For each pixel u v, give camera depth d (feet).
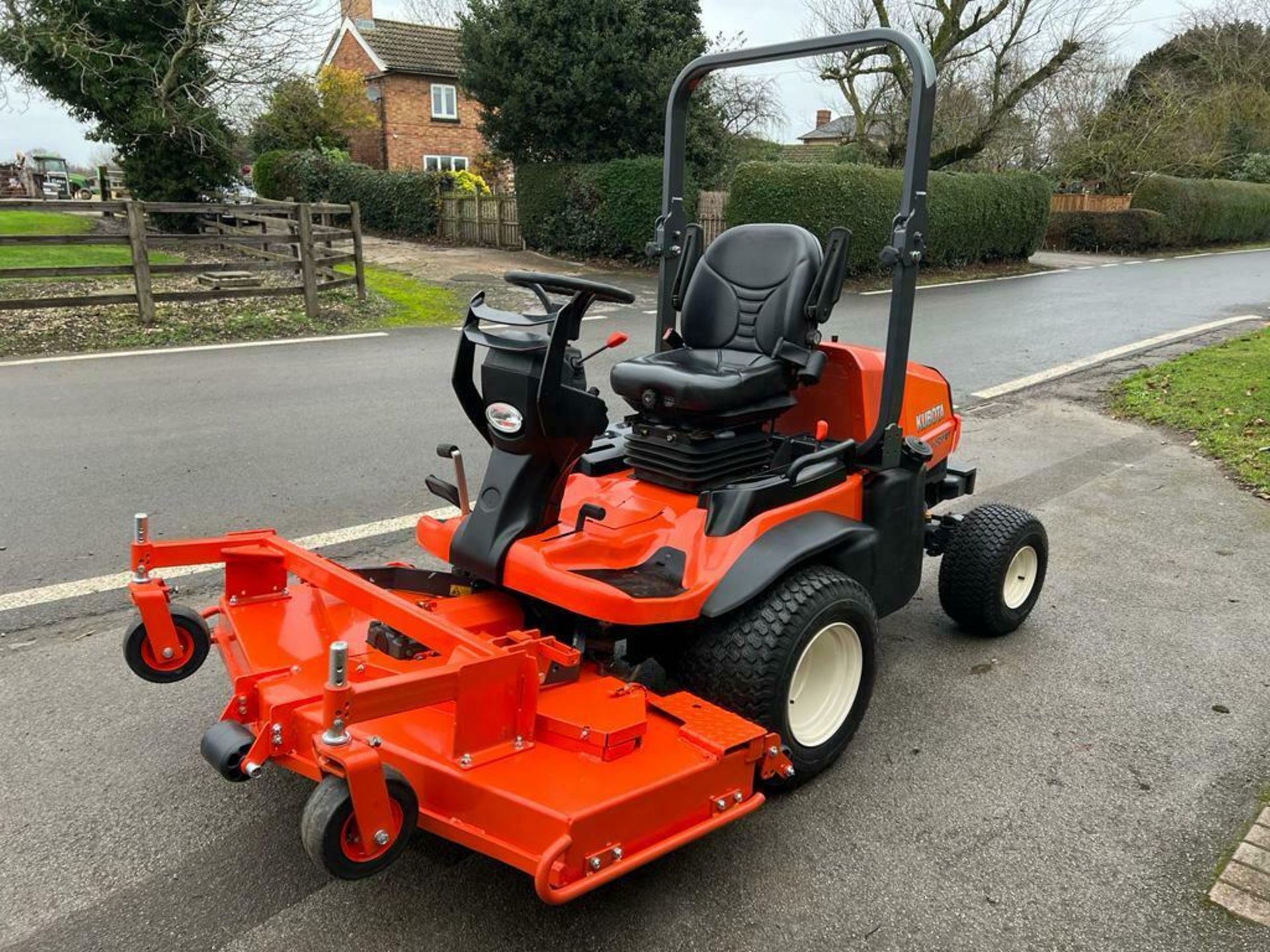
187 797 9.90
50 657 12.56
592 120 62.03
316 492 19.01
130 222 35.24
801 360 11.26
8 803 9.75
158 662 9.95
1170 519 19.08
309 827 6.86
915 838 9.56
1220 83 107.24
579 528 9.98
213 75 66.13
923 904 8.66
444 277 53.98
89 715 11.33
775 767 9.00
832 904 8.63
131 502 18.13
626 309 45.39
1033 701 12.26
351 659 9.09
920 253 11.01
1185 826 9.85
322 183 81.82
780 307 11.44
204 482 19.36
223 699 11.78
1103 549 17.48
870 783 10.49
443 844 9.30
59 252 56.39
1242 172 105.09
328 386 28.04
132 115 64.64
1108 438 25.08
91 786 10.04
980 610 13.41
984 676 12.89
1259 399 26.81
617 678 9.52
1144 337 39.86
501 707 7.86
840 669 10.52
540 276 9.45
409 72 100.22
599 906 8.52
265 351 33.09
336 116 90.02
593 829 7.23
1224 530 18.51
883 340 38.04
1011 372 32.91
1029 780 10.59
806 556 9.87
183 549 9.84
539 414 9.36
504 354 9.57
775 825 9.73
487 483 9.96
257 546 10.24
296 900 8.51
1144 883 8.99
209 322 36.91
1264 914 8.59
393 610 8.63
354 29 101.81
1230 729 11.69
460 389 10.28
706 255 12.28
